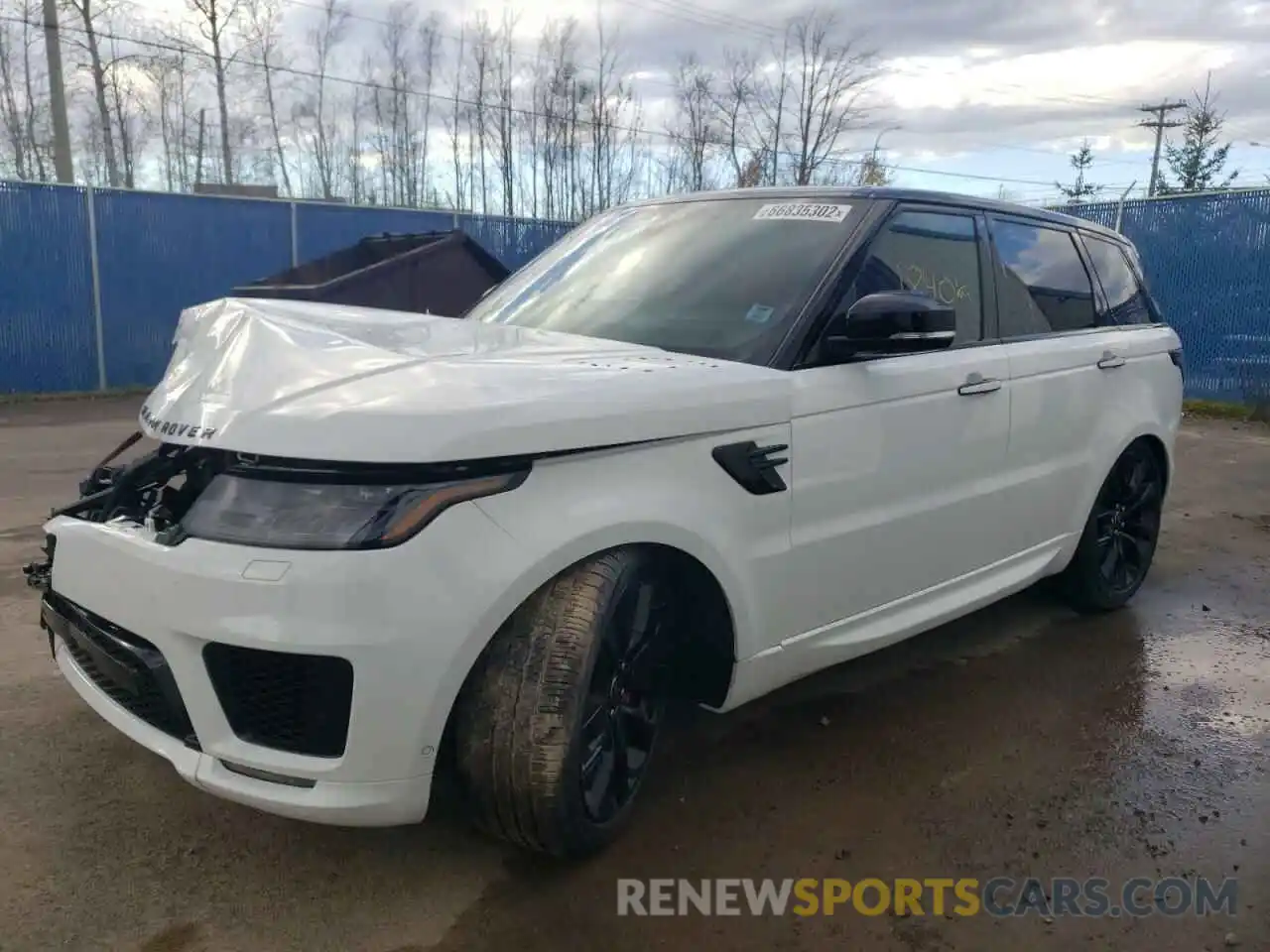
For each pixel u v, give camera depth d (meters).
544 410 2.46
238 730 2.38
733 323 3.26
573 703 2.49
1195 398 12.90
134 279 13.43
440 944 2.47
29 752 3.28
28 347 12.84
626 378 2.70
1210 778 3.36
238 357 2.67
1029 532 4.15
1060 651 4.44
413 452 2.29
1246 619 4.91
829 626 3.30
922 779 3.30
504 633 2.51
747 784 3.24
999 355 3.87
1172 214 13.01
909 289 3.58
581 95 27.73
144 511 2.69
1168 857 2.91
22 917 2.50
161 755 2.49
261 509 2.34
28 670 3.88
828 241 3.44
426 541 2.29
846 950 2.50
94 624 2.59
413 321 3.23
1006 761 3.44
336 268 9.93
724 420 2.84
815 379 3.12
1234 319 12.49
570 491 2.52
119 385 13.52
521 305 3.81
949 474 3.63
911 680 4.09
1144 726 3.73
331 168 29.56
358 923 2.54
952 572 3.77
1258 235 12.21
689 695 3.15
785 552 3.05
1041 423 4.09
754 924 2.58
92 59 25.88
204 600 2.29
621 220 4.14
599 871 2.77
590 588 2.53
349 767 2.31
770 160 28.28
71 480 7.36
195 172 29.22
